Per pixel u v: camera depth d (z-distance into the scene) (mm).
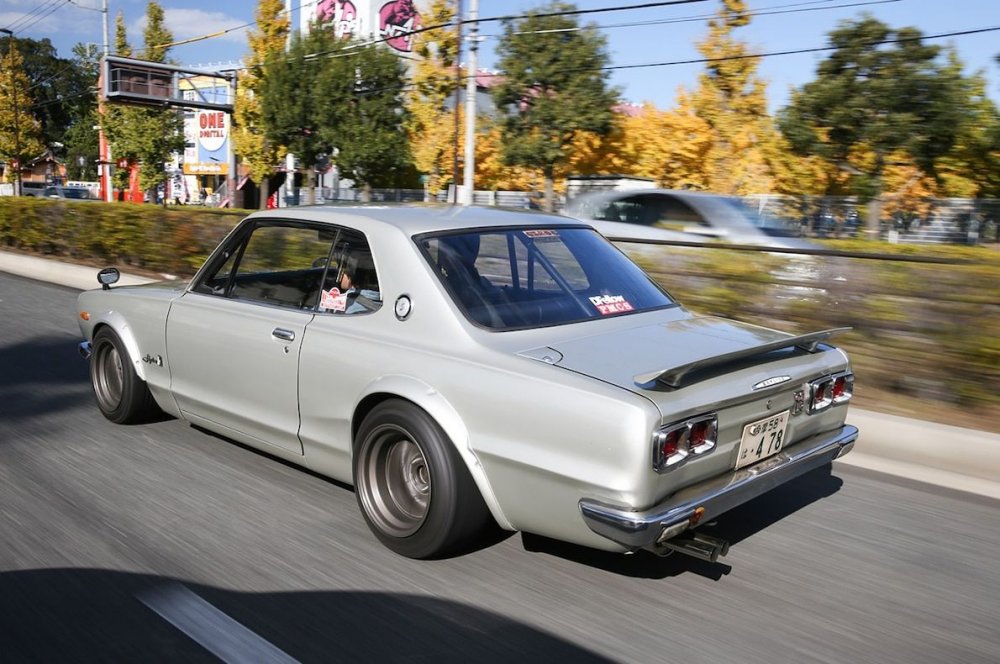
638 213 12836
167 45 40906
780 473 3754
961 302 6035
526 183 33062
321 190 41562
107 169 58625
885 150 20797
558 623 3428
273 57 34719
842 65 20953
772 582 3822
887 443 5582
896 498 4898
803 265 6871
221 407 4914
